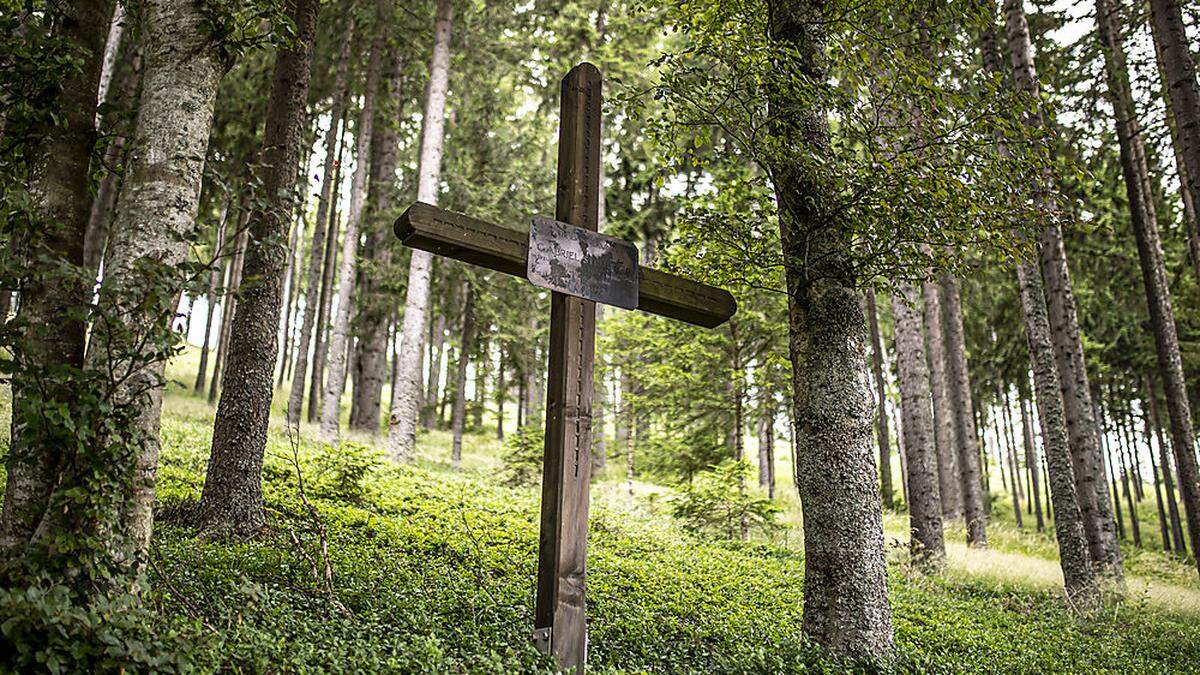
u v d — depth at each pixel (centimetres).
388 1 1733
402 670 412
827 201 676
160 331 396
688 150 732
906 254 680
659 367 1532
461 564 797
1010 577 1334
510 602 638
